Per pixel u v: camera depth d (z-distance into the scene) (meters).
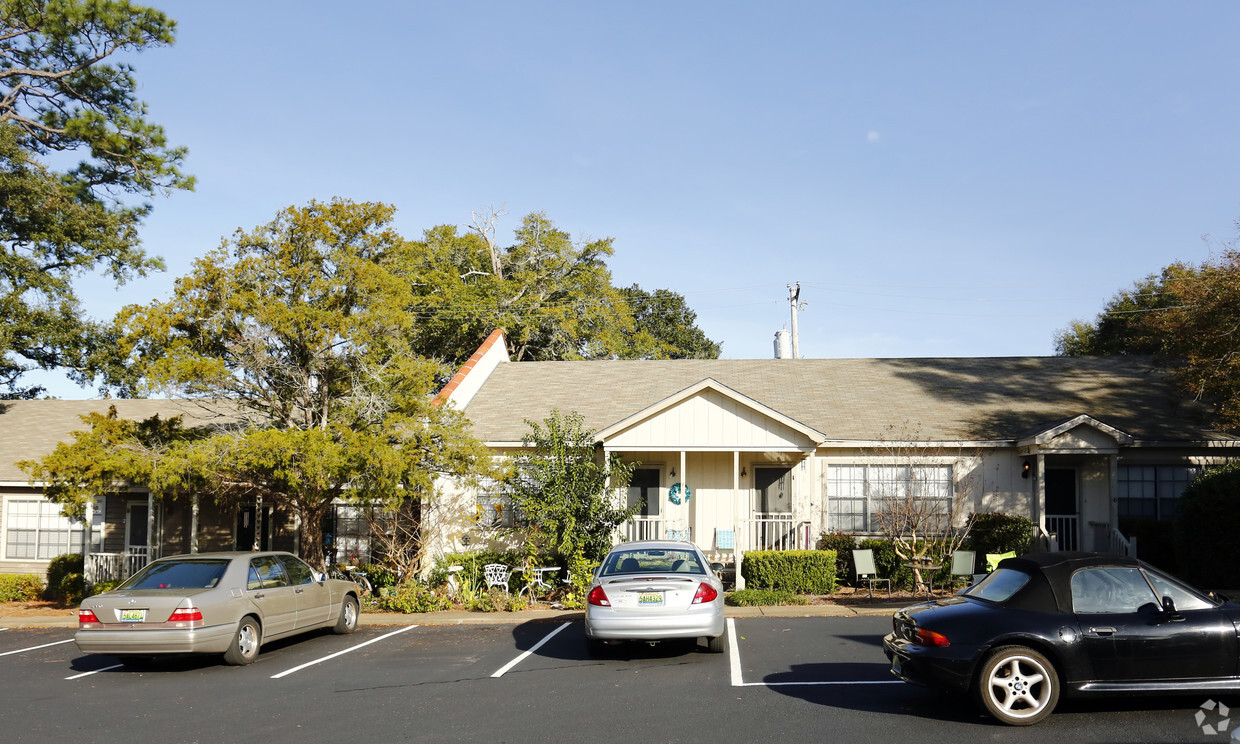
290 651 13.29
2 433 25.56
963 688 8.12
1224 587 16.41
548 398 24.62
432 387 19.05
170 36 27.27
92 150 27.12
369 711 9.18
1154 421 21.03
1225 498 16.36
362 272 17.77
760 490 21.56
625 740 7.82
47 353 28.33
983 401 22.91
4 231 26.12
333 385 18.86
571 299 41.16
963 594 9.16
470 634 14.59
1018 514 20.31
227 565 12.53
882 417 21.84
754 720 8.41
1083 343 45.91
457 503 21.30
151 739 8.27
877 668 10.78
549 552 19.44
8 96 26.84
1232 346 18.20
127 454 16.92
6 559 23.33
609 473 18.95
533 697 9.65
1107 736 7.54
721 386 19.94
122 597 11.69
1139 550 19.45
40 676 11.76
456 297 37.91
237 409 19.14
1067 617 8.08
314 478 16.28
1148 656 7.91
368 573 19.77
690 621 11.17
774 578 18.28
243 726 8.68
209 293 17.45
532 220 41.50
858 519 20.84
